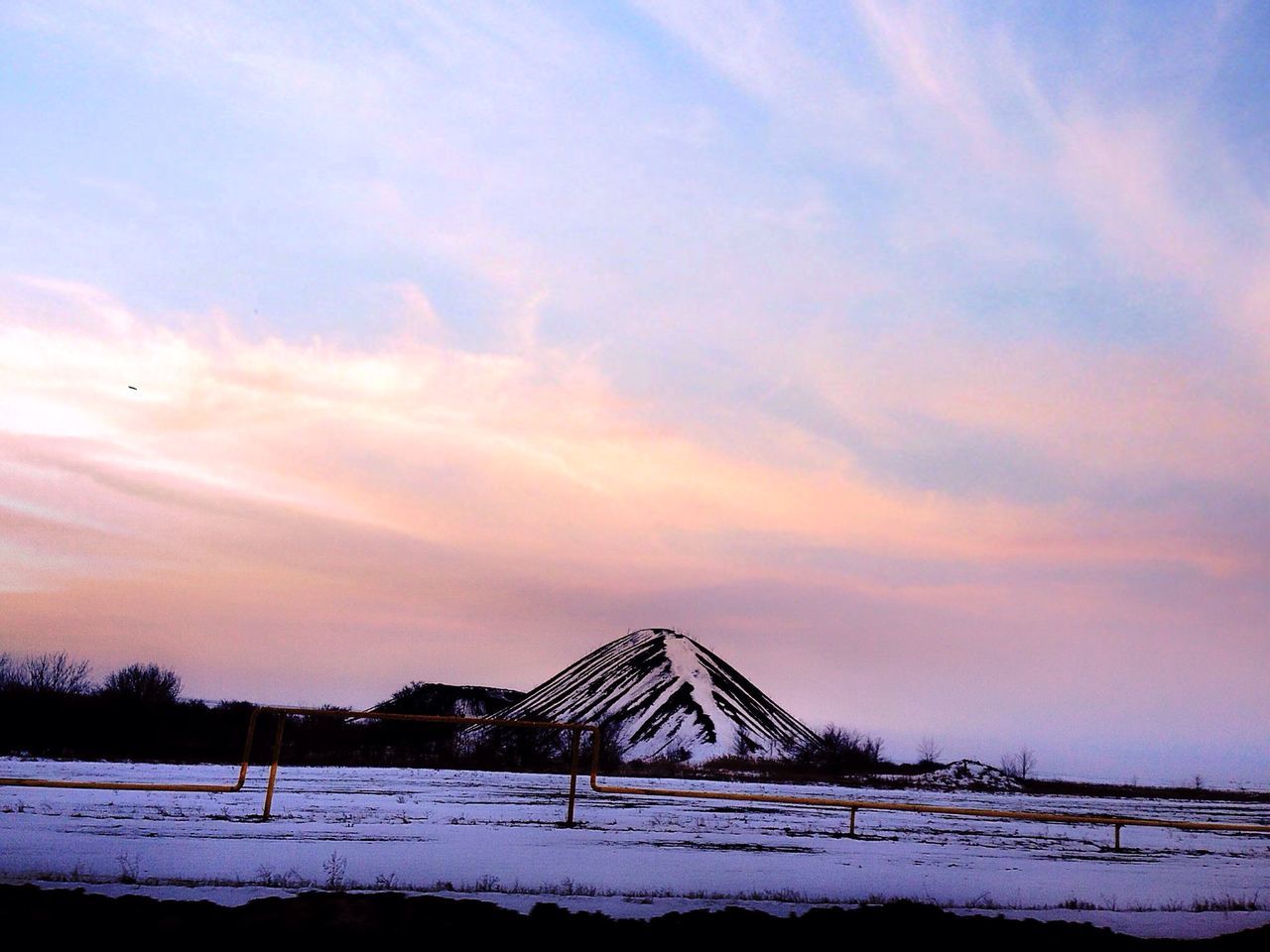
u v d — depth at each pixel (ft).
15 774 124.16
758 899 48.44
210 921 34.17
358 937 33.12
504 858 62.80
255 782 126.82
